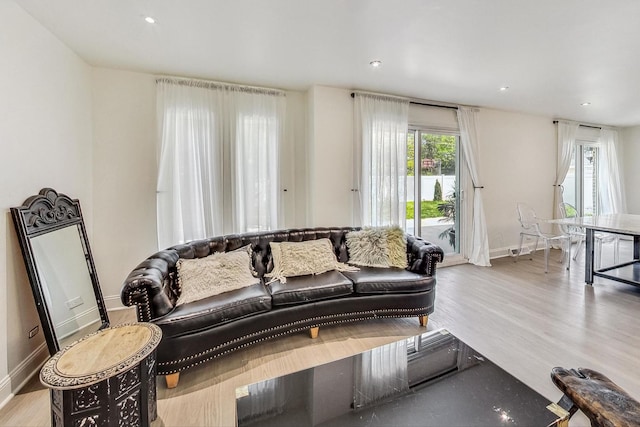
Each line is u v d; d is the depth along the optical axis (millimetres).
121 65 2848
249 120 3365
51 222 2186
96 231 2912
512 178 5020
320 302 2391
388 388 1430
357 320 2498
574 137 5555
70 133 2510
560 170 5422
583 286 3537
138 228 3059
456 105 4352
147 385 1421
